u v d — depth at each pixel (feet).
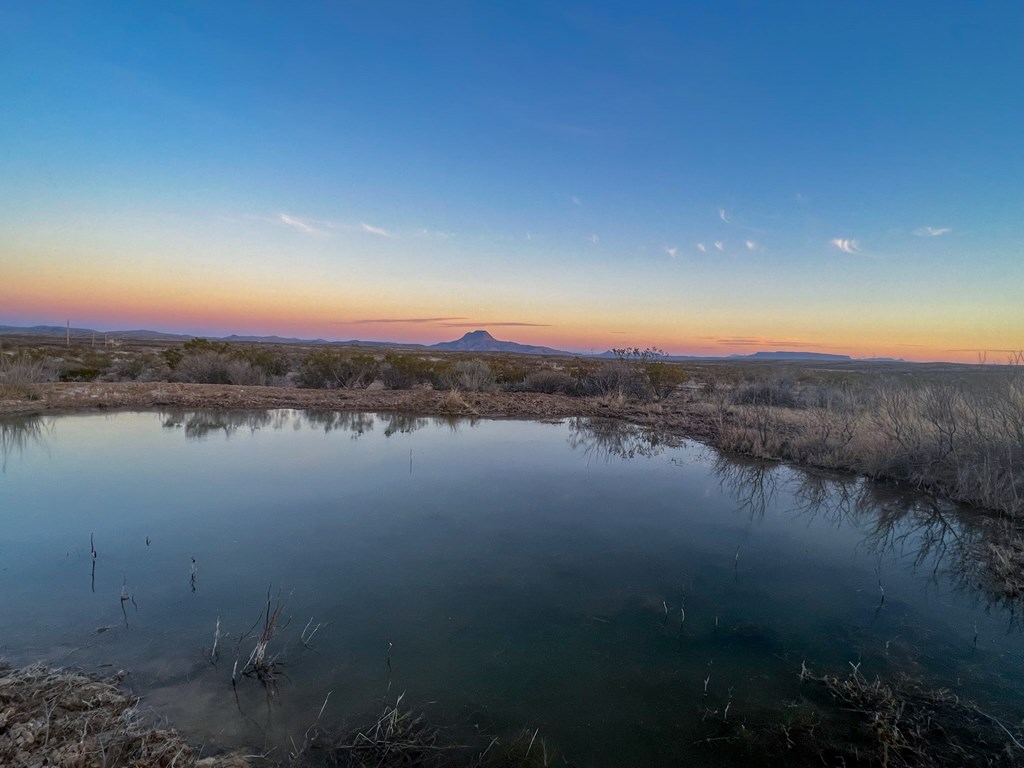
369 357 76.07
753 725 10.87
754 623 14.94
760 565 18.99
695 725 10.87
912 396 36.63
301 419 46.83
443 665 12.57
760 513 24.86
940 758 10.00
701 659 13.17
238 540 19.67
